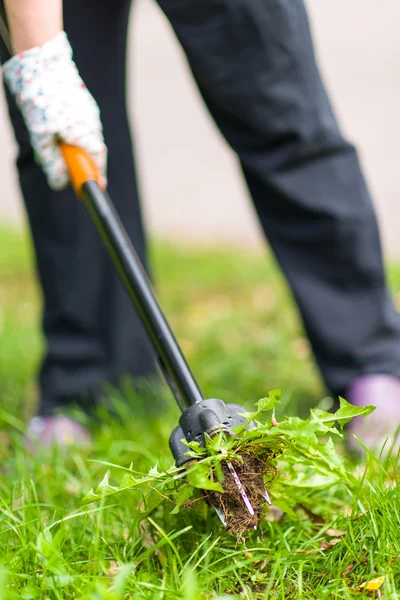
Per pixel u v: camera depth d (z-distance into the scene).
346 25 11.27
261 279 4.35
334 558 2.07
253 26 2.43
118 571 2.05
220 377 3.01
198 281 4.39
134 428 2.61
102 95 2.66
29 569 2.05
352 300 2.58
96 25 2.62
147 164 8.12
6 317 3.81
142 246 2.77
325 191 2.53
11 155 8.95
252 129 2.50
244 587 2.01
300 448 2.03
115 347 2.74
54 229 2.67
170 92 10.14
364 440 2.46
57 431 2.59
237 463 2.02
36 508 2.19
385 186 6.62
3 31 2.30
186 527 2.07
